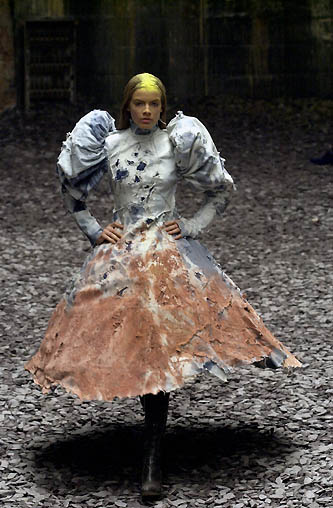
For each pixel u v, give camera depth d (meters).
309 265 16.64
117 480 8.36
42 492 8.16
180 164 8.29
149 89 8.14
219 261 17.00
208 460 8.70
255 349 8.13
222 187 8.38
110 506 7.89
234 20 33.88
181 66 33.94
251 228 19.50
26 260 17.08
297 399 10.27
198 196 22.73
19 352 12.15
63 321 8.16
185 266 8.12
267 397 10.36
